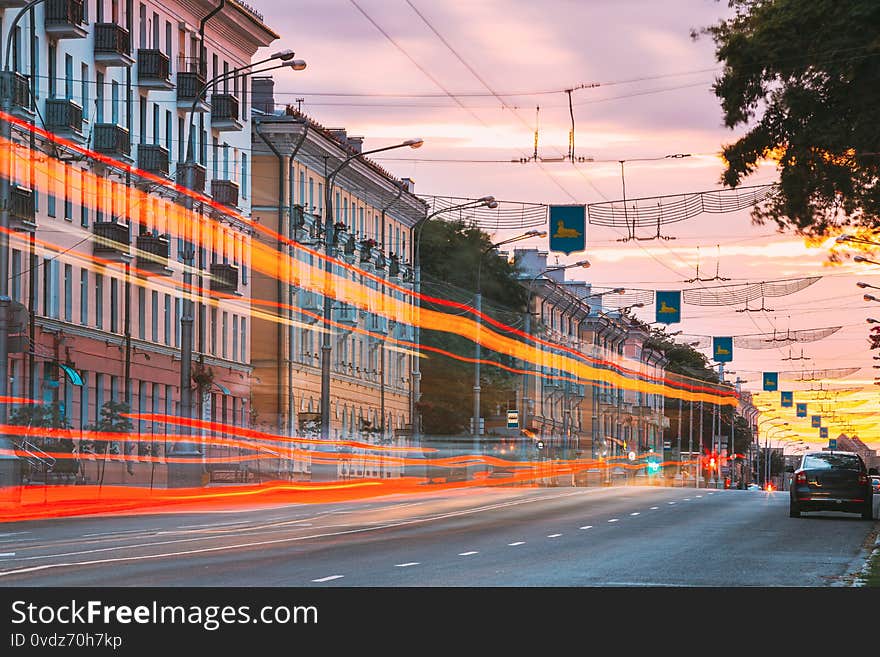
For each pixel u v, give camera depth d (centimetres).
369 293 11875
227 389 9031
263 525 4219
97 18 7300
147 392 7881
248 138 9556
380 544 3428
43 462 5900
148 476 7400
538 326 15425
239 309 9388
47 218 6712
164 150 7825
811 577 2723
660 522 4788
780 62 4338
